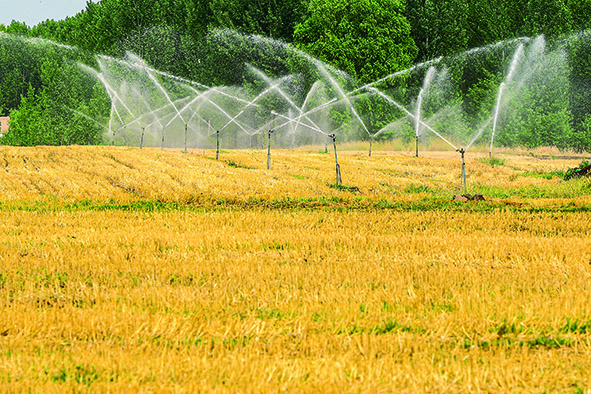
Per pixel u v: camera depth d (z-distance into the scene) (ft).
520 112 572.92
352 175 294.87
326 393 55.06
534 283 96.12
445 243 128.36
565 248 122.31
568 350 68.69
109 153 348.79
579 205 198.80
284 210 191.93
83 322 74.49
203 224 159.84
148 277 98.68
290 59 607.78
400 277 96.89
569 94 596.29
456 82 616.39
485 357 65.41
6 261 109.40
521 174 315.58
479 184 270.46
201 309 81.41
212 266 105.70
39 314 78.13
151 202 204.54
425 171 325.01
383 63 586.45
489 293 89.76
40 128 624.18
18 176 257.14
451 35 632.79
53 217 171.22
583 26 594.65
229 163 330.75
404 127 591.37
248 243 129.18
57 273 101.96
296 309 81.20
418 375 59.57
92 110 629.10
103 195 217.15
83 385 56.49
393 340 69.41
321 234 141.28
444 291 91.45
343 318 76.38
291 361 63.67
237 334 71.97
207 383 57.77
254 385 56.13
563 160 428.56
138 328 72.28
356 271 102.78
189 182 246.27
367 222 165.58
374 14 588.09
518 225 162.71
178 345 69.00
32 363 62.54
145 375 59.57
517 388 57.52
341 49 580.71
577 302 81.87
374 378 58.85
